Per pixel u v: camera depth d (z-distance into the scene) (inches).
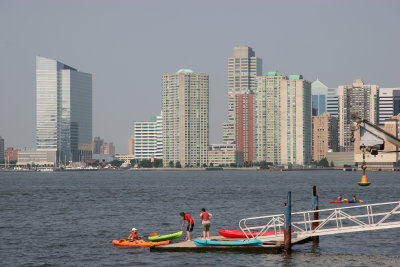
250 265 4714.6
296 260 4891.7
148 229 6998.0
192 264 4749.0
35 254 5285.4
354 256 5093.5
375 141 3363.7
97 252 5334.6
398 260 4943.4
